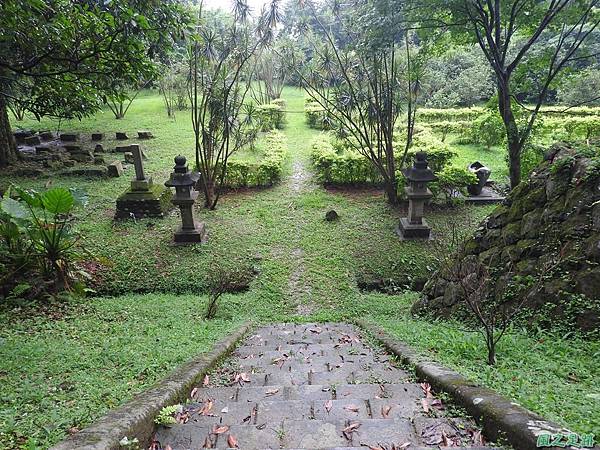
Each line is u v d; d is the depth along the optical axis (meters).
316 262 8.11
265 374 3.57
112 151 14.84
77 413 2.46
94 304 6.29
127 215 9.52
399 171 10.24
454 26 8.05
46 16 5.11
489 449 1.91
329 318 6.49
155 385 2.87
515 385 2.67
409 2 7.30
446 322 5.13
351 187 11.67
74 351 3.96
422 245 8.41
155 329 5.09
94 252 8.05
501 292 4.54
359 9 8.55
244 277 7.67
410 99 9.91
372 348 4.50
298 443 2.28
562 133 13.53
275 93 24.02
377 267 7.89
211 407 2.73
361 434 2.30
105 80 6.50
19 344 4.14
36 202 6.00
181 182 8.25
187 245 8.51
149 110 22.38
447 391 2.68
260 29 10.12
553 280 4.05
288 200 10.86
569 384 2.74
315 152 12.97
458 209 9.98
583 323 3.71
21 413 2.55
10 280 6.14
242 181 11.61
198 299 6.88
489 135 14.25
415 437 2.26
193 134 17.25
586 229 3.95
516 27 8.02
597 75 15.70
